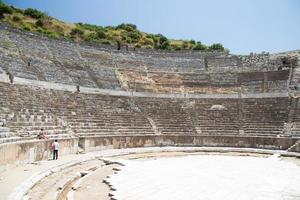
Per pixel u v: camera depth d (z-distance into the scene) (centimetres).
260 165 2505
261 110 4088
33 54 4062
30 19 7225
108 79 4516
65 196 1587
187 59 5459
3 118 2456
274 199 1541
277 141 3462
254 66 5138
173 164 2497
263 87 4556
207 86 4791
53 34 6744
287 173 2191
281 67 4888
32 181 1731
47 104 3247
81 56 4756
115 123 3659
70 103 3553
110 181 1855
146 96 4469
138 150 3281
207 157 2933
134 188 1709
